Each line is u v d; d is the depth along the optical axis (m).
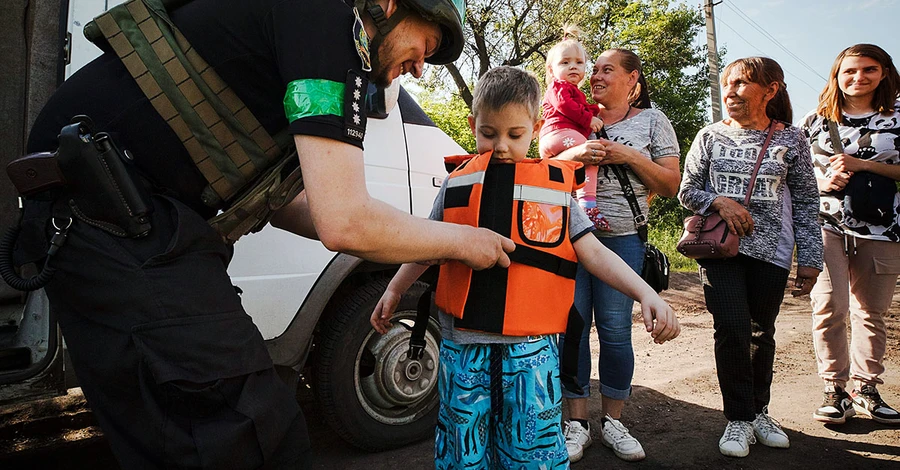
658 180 2.75
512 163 1.82
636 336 5.29
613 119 3.04
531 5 16.67
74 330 1.26
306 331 2.58
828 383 3.26
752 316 2.95
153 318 1.17
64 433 3.00
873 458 2.77
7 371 2.09
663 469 2.67
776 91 2.97
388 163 2.88
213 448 1.13
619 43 19.39
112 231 1.22
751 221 2.76
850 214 3.23
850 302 3.40
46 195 1.28
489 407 1.79
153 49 1.28
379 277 2.95
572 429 2.80
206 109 1.29
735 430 2.84
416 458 2.79
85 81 1.33
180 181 1.32
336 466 2.70
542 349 1.78
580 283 2.85
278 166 1.36
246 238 2.46
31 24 2.44
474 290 1.74
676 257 11.34
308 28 1.22
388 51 1.40
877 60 3.20
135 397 1.20
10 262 1.29
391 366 2.81
